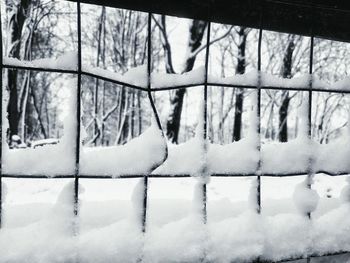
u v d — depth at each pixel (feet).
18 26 39.47
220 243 3.87
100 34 63.52
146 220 3.86
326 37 4.49
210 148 3.98
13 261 3.23
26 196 19.08
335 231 4.42
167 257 3.66
